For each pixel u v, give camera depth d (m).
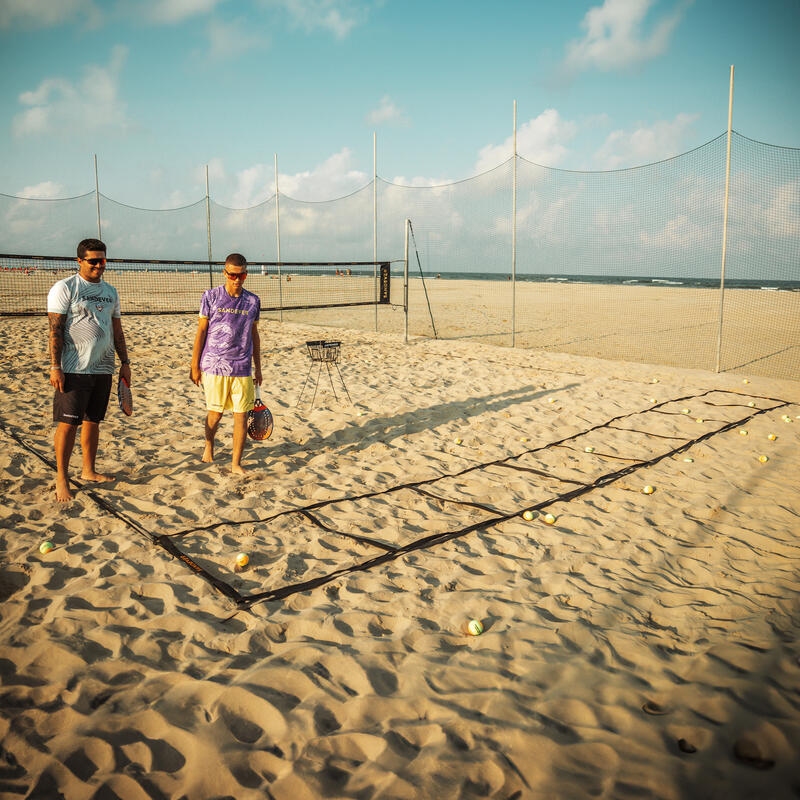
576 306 21.52
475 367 9.39
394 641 2.51
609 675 2.27
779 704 2.04
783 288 31.98
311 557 3.29
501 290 31.34
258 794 1.74
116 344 4.24
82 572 3.05
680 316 17.72
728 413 6.61
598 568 3.20
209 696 2.14
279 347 11.03
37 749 1.91
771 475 4.65
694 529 3.68
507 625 2.64
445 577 3.08
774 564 3.21
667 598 2.89
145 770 1.84
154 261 9.52
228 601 2.82
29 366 8.48
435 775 1.79
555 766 1.82
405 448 5.30
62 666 2.32
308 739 1.94
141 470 4.54
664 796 1.69
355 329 14.55
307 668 2.31
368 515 3.83
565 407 6.86
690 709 2.05
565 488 4.39
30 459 4.68
